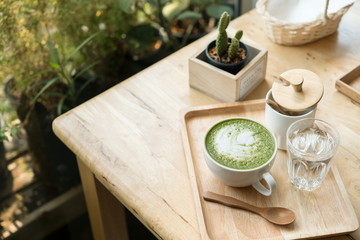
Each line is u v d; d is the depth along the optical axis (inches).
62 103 44.8
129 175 27.6
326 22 33.2
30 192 45.9
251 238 24.4
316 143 26.9
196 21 54.2
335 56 34.5
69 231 49.7
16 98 42.4
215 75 30.5
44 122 45.3
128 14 48.9
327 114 30.4
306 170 26.1
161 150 28.9
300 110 26.0
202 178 27.4
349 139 28.8
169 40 51.4
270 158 25.4
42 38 42.6
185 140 28.9
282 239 24.2
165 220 25.3
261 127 27.1
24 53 41.6
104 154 28.8
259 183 26.1
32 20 40.9
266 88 32.5
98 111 31.4
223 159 25.5
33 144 45.1
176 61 35.0
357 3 39.0
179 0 51.1
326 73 33.2
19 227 45.6
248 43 32.4
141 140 29.5
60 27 43.7
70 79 44.3
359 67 32.3
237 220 25.3
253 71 31.1
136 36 49.1
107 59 49.9
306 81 27.1
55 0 41.6
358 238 24.4
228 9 49.9
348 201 25.5
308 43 35.6
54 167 47.1
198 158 28.5
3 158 43.0
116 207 36.7
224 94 31.2
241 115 30.8
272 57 34.6
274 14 36.1
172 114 31.1
